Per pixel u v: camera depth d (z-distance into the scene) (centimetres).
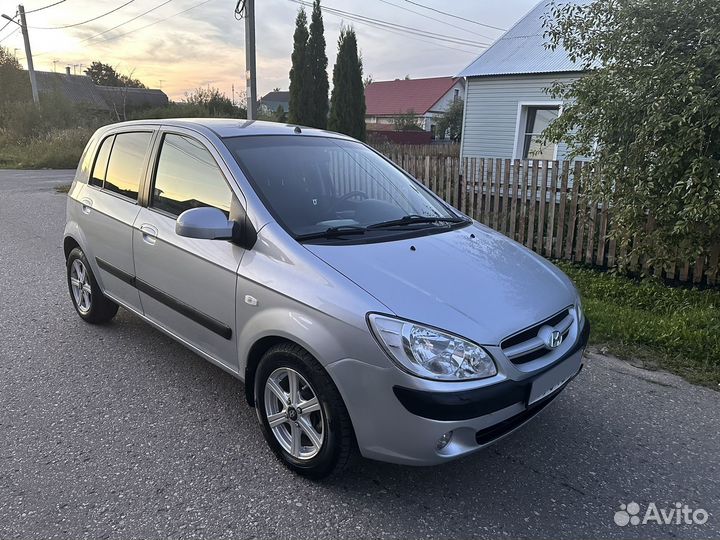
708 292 550
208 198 328
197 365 406
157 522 248
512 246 348
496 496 273
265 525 248
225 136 342
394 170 414
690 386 394
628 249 638
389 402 238
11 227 913
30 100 3206
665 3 511
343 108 1620
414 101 5384
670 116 496
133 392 365
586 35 603
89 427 324
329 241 290
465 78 1464
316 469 271
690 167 497
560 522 256
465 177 825
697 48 507
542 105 1353
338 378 248
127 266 391
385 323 238
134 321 491
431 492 274
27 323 481
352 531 246
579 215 674
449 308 251
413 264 280
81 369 396
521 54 1412
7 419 330
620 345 454
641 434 332
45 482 273
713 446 321
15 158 2433
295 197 318
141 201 379
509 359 248
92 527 244
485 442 249
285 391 287
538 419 347
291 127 392
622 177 560
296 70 1564
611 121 556
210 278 312
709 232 512
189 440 312
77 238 449
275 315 271
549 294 291
